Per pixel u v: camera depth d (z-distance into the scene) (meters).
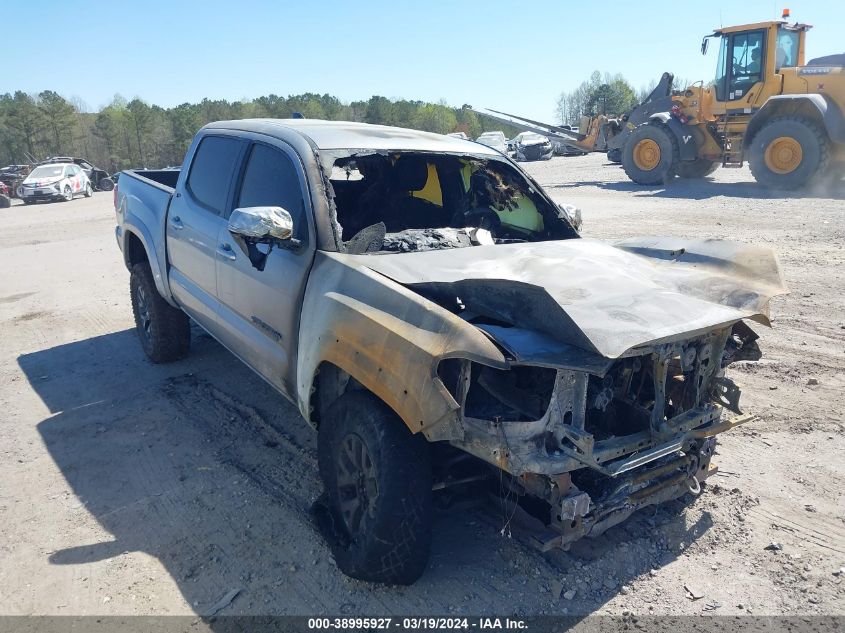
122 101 103.06
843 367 5.37
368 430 2.88
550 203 4.47
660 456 2.91
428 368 2.60
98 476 4.03
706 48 17.16
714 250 3.67
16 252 12.16
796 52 16.95
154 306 5.59
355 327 2.96
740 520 3.50
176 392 5.26
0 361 6.07
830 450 4.17
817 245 9.49
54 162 29.62
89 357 6.11
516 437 2.63
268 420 4.75
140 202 5.62
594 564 3.18
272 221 3.28
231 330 4.23
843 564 3.14
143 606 2.93
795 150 15.48
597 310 2.82
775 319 6.54
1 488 3.90
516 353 2.60
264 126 4.31
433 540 3.37
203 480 3.97
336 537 3.17
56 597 2.99
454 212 4.80
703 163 18.95
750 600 2.93
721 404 3.33
